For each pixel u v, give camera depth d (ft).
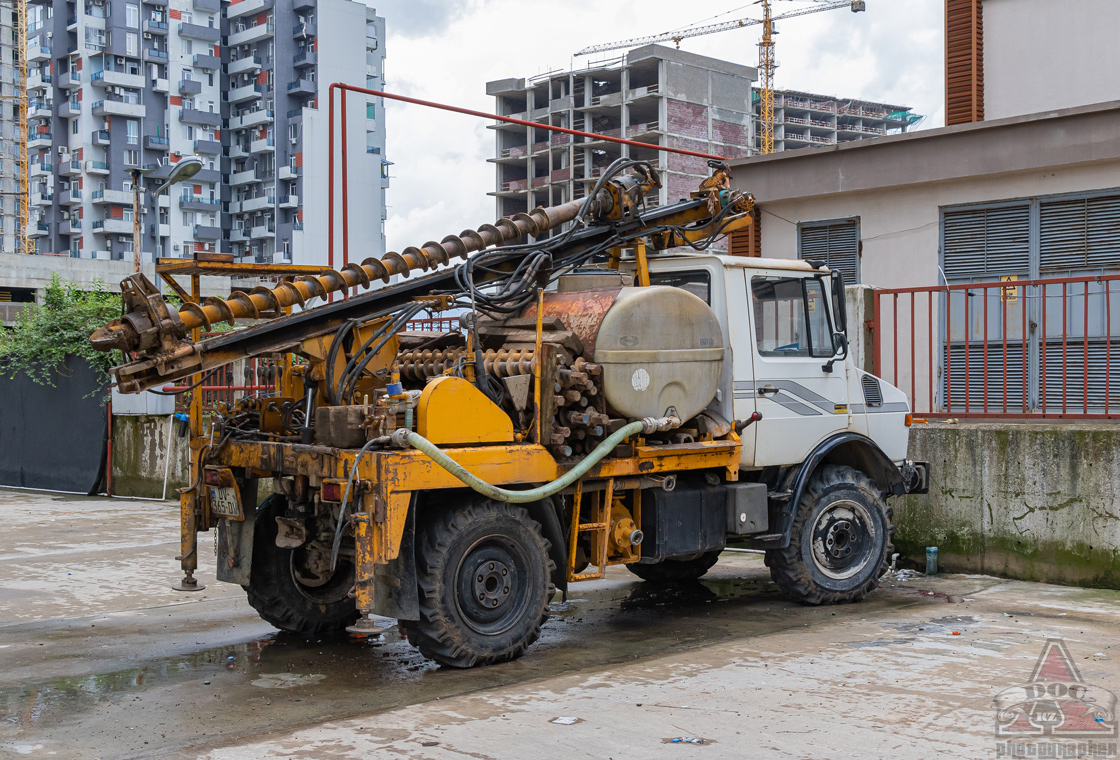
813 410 25.07
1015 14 40.81
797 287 25.30
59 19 262.67
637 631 22.77
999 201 35.70
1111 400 32.99
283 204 265.34
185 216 266.77
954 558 29.25
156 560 32.83
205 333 21.79
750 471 25.04
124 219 258.78
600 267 25.66
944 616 23.63
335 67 267.59
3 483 56.44
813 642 21.11
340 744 15.02
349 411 19.11
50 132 267.59
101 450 51.24
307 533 21.15
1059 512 27.25
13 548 35.09
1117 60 38.45
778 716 15.88
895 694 17.01
